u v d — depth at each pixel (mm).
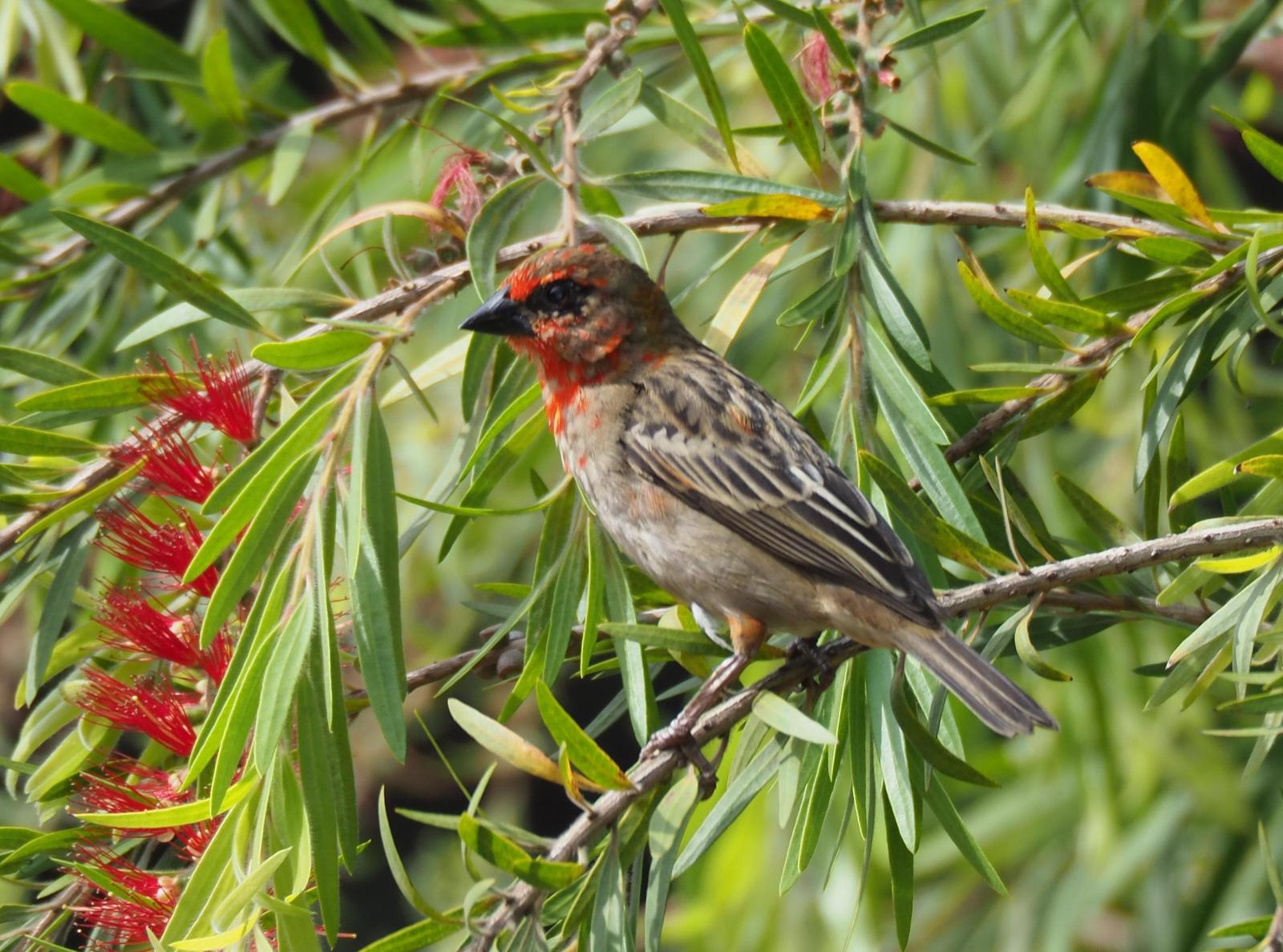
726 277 12023
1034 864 12336
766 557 7609
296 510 6531
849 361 7453
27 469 7430
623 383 8188
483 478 7246
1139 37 10469
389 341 6812
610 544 7273
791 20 7684
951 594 6934
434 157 10266
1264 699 6023
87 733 7137
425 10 13930
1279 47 13352
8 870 6836
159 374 7180
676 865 6355
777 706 6316
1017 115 11734
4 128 13930
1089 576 6684
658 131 12562
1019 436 7488
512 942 5711
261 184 10234
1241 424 11945
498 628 7176
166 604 7508
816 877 11953
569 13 9758
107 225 6992
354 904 16094
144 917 6086
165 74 9906
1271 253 7203
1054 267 7254
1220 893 11773
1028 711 6617
